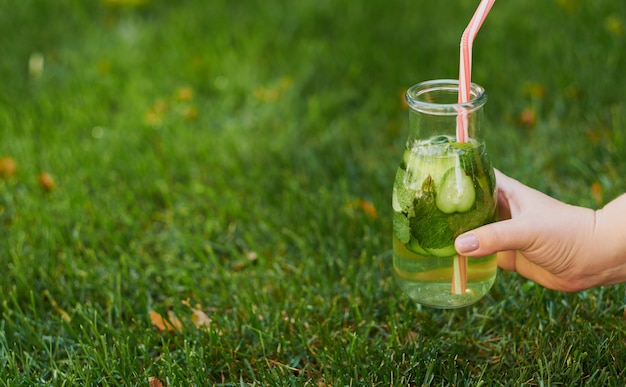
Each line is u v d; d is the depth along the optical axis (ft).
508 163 8.77
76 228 8.12
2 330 6.63
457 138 5.00
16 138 9.74
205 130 9.93
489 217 5.25
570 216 5.34
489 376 5.78
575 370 5.71
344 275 7.26
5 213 8.49
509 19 11.87
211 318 6.71
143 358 6.42
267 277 7.45
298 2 12.96
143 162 9.22
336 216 8.19
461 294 5.46
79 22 12.75
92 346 6.41
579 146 8.93
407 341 6.32
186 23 12.53
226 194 8.61
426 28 12.01
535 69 10.62
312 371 6.22
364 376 5.88
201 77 11.16
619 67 10.39
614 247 5.29
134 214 8.46
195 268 7.54
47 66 11.57
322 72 11.17
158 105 10.43
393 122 10.00
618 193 7.97
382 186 8.71
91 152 9.47
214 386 5.98
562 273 5.60
